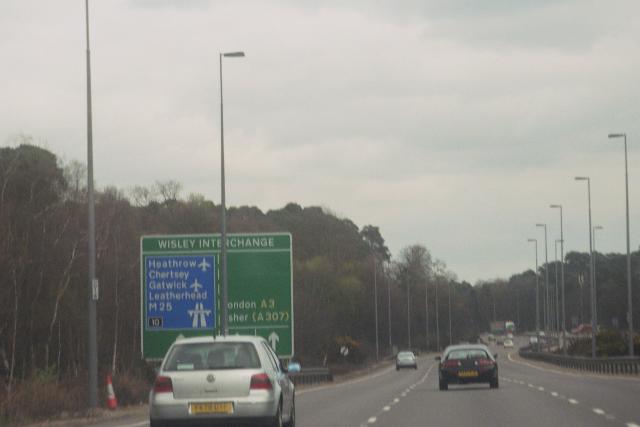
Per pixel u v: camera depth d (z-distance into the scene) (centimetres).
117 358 9075
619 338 13825
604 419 3797
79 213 9038
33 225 8356
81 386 5991
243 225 16712
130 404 6166
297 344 14975
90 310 5262
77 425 4438
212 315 6544
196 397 2964
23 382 5984
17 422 4603
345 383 10188
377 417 4250
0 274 7875
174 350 3042
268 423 2972
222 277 6631
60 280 8444
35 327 8275
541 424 3628
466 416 4169
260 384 2975
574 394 5656
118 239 9712
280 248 6769
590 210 12706
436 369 16100
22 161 8738
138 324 9425
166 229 14462
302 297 15575
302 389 8525
